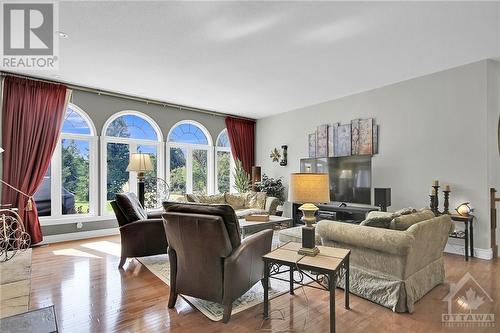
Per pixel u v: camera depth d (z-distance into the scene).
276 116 7.06
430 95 4.35
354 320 2.25
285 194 6.75
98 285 2.92
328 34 3.11
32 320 1.51
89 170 5.16
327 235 2.83
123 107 5.49
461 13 2.69
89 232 5.03
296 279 3.13
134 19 2.80
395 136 4.76
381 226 2.63
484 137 3.82
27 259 3.71
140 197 4.50
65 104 4.74
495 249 3.90
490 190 3.83
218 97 5.63
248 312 2.40
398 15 2.73
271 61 3.84
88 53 3.57
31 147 4.39
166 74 4.34
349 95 5.45
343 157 5.26
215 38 3.19
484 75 3.83
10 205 4.09
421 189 4.43
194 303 2.54
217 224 2.16
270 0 2.50
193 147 6.62
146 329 2.12
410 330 2.11
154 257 3.88
